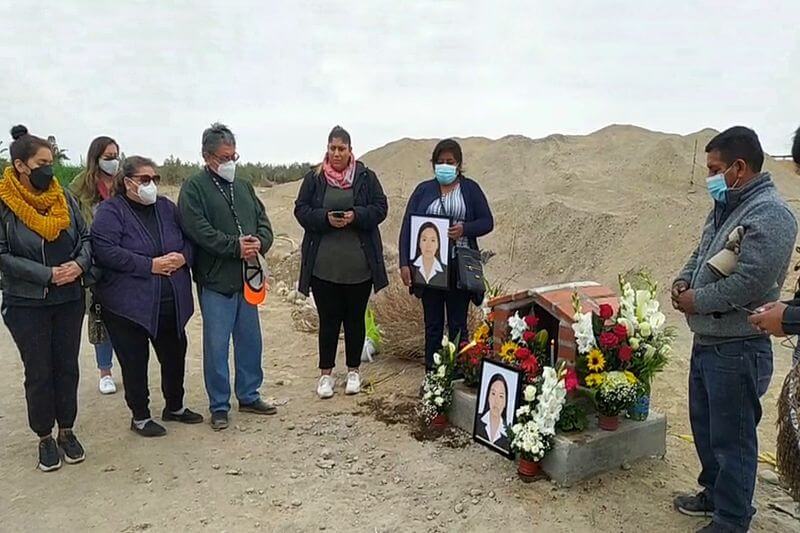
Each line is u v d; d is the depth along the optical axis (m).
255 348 5.39
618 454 4.29
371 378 6.23
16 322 4.29
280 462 4.59
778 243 3.15
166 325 4.93
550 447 4.15
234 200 5.09
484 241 14.95
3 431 5.13
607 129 23.72
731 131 3.36
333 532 3.74
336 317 5.63
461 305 5.46
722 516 3.50
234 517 3.90
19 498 4.11
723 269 3.27
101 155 5.43
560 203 14.48
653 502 3.95
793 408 2.87
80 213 4.62
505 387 4.36
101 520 3.87
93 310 5.35
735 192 3.35
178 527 3.80
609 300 4.68
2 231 4.16
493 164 22.20
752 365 3.36
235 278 5.08
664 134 22.58
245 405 5.45
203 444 4.87
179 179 29.12
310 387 6.09
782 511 3.93
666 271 10.67
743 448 3.41
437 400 4.95
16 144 4.12
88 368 6.66
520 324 4.55
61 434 4.61
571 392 4.40
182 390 5.26
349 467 4.51
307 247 5.49
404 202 18.28
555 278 12.88
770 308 2.88
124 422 5.27
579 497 4.00
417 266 5.30
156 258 4.75
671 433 4.98
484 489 4.12
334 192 5.33
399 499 4.08
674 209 12.21
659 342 4.39
